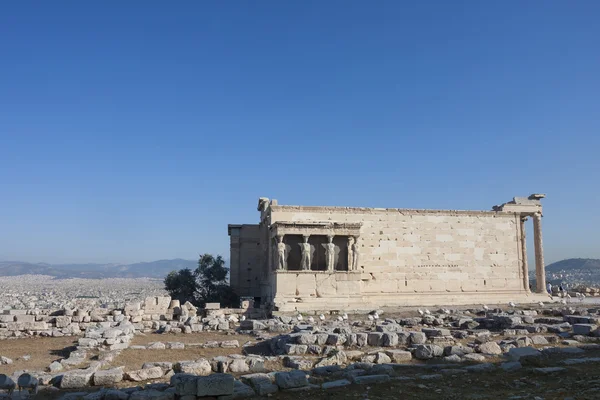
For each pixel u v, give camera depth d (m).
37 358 23.28
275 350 23.97
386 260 46.16
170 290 54.88
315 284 41.12
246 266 52.25
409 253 46.78
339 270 43.56
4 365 21.36
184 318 34.50
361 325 30.91
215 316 36.62
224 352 24.36
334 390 15.34
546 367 17.95
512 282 49.06
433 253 47.31
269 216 45.88
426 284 46.62
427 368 18.31
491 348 20.89
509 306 43.34
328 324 31.33
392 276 46.06
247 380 16.58
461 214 48.59
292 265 44.34
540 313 37.25
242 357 19.97
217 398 14.59
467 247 48.28
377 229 46.41
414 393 14.90
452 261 47.69
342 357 19.61
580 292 59.09
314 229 42.19
